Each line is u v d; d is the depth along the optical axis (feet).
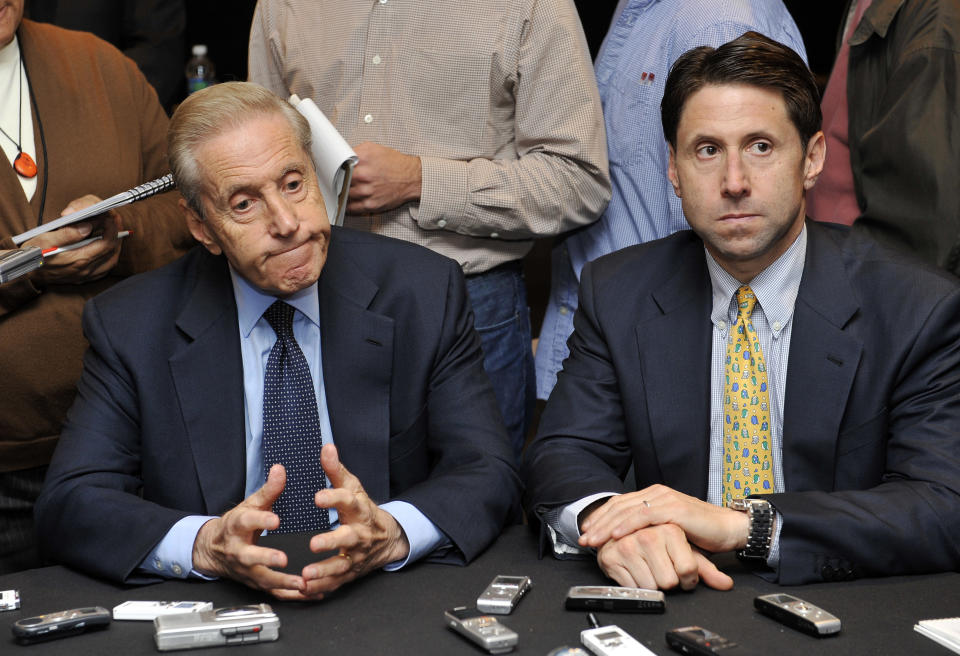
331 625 4.22
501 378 8.29
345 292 5.95
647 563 4.61
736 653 3.73
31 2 10.20
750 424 5.80
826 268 5.76
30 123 7.35
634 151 8.09
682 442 5.86
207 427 5.65
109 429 5.68
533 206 7.83
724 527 4.83
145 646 4.05
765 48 5.37
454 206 7.71
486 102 7.91
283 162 5.24
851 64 7.73
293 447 5.72
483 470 5.50
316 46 8.10
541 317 14.69
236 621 4.04
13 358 7.00
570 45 7.78
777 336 5.84
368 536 4.63
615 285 6.25
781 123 5.33
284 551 5.02
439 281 6.11
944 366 5.47
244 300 5.83
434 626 4.18
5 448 7.13
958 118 6.82
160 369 5.71
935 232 6.81
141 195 6.21
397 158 7.58
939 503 4.94
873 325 5.62
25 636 4.09
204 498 5.57
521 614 4.30
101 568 4.91
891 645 3.93
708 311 5.96
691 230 6.29
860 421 5.55
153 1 10.97
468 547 5.01
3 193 7.12
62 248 6.72
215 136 5.18
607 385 6.15
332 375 5.82
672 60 7.79
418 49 7.84
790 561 4.69
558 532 5.24
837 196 7.98
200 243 6.04
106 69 7.84
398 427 5.91
